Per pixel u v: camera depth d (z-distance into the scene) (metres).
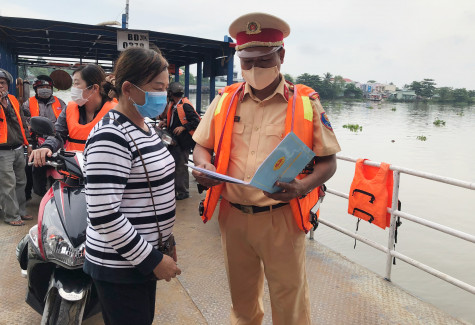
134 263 1.47
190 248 3.85
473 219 12.70
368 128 50.25
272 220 1.91
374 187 3.33
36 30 5.64
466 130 53.88
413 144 34.94
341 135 40.56
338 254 3.80
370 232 9.94
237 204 1.99
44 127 2.50
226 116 1.97
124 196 1.51
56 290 2.16
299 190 1.72
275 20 1.76
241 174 1.93
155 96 1.54
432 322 2.68
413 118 76.69
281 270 1.95
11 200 4.28
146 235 1.55
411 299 2.98
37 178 3.19
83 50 8.79
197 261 3.57
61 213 2.25
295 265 1.95
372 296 3.02
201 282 3.20
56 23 5.66
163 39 6.23
